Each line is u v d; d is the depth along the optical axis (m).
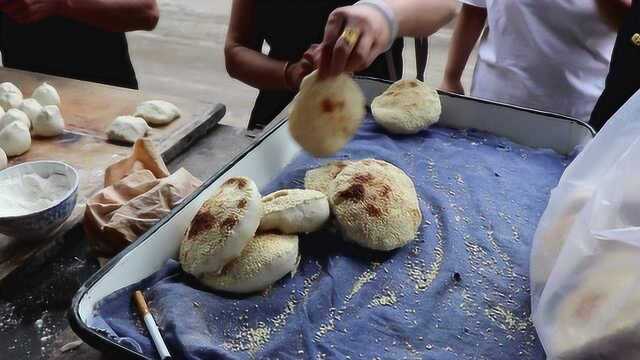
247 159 0.76
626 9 1.05
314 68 0.85
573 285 0.53
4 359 0.60
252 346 0.57
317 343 0.58
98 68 1.38
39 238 0.73
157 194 0.73
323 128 0.71
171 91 2.52
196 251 0.61
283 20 1.18
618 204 0.52
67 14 1.17
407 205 0.70
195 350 0.54
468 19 1.29
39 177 0.76
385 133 0.92
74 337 0.63
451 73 1.37
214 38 3.01
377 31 0.76
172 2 3.41
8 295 0.68
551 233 0.61
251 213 0.61
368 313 0.61
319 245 0.69
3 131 0.91
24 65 1.39
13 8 1.10
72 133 0.99
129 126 0.96
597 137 0.62
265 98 1.27
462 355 0.57
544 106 1.15
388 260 0.68
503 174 0.83
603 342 0.48
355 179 0.70
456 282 0.65
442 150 0.89
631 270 0.49
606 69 1.12
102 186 0.85
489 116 0.92
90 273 0.72
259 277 0.61
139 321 0.57
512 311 0.62
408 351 0.58
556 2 1.07
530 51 1.12
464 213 0.76
